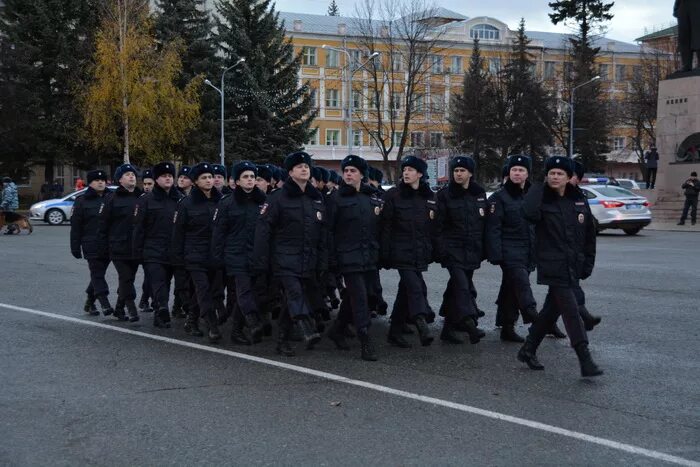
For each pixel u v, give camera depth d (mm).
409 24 47594
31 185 53594
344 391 6039
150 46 42656
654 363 6977
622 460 4508
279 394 5945
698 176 30203
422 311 7434
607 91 69625
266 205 7297
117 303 9477
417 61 48219
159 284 8930
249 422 5223
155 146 43469
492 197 7930
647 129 59938
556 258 6387
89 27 44469
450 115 60438
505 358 7281
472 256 7805
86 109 41156
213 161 46750
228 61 48250
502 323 8172
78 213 9594
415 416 5359
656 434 4973
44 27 43000
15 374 6551
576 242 6410
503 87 57500
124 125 41750
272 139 48688
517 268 7844
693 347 7648
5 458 4531
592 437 4902
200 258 8195
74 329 8734
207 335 8477
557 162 6328
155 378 6445
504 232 7922
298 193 7293
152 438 4891
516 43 59562
